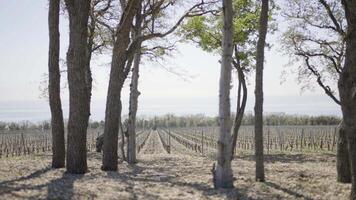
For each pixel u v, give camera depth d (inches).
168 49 925.8
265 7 533.0
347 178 538.3
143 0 792.9
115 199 404.8
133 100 884.6
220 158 487.5
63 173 578.2
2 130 3518.7
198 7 727.1
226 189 476.7
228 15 484.7
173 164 829.8
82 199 396.5
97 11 950.4
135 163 866.8
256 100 536.7
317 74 1080.2
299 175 594.2
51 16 644.7
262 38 531.2
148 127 5403.5
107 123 660.1
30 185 454.3
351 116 404.8
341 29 999.6
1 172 573.0
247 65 975.6
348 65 406.9
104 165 658.8
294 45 1091.9
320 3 1035.3
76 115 582.2
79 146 584.7
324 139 2229.3
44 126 3769.7
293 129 3181.6
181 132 3860.7
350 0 405.1
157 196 430.0
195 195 443.5
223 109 487.2
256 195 449.7
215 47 953.5
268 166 728.3
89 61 974.4
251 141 2143.2
